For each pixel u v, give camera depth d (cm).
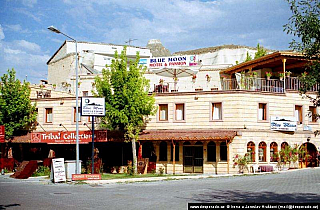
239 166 3023
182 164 3181
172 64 4128
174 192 1883
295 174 2700
